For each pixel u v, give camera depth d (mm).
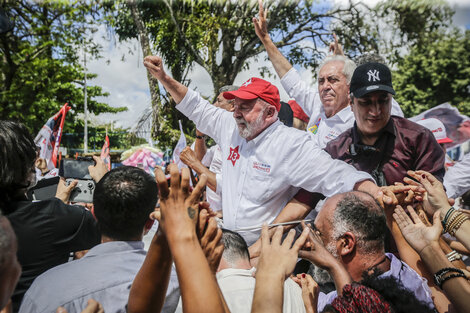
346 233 1602
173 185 980
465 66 18875
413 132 2217
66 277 1523
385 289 1221
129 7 10398
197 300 900
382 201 1780
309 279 1738
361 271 1601
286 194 2426
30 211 1801
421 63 19219
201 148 3686
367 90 2133
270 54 3596
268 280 1038
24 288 1789
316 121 3371
